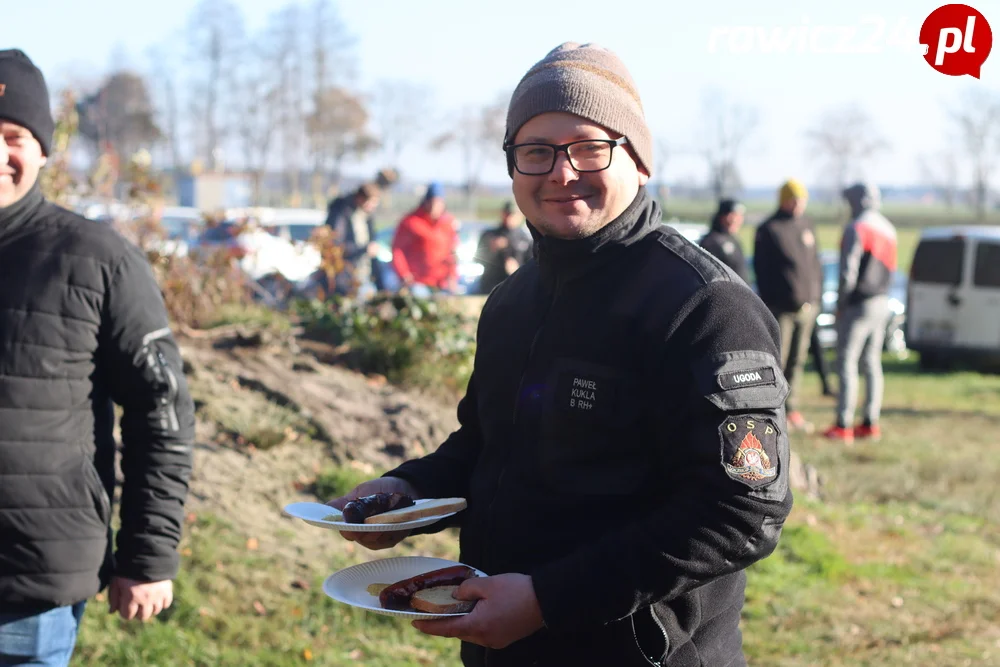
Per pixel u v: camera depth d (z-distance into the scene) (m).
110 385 2.69
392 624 4.64
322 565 4.95
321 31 74.62
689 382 1.86
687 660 1.98
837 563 6.12
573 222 1.99
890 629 5.30
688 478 1.85
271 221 14.84
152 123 62.00
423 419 6.61
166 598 2.79
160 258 7.75
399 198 77.00
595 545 1.86
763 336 1.91
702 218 61.81
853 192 9.44
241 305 8.31
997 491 8.27
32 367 2.50
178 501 2.76
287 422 6.09
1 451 2.46
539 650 2.00
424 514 2.06
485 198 88.62
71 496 2.54
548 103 1.98
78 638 4.07
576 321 2.01
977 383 14.40
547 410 2.00
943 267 15.48
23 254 2.54
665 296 1.92
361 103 76.44
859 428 9.96
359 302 8.05
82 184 7.98
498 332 2.19
